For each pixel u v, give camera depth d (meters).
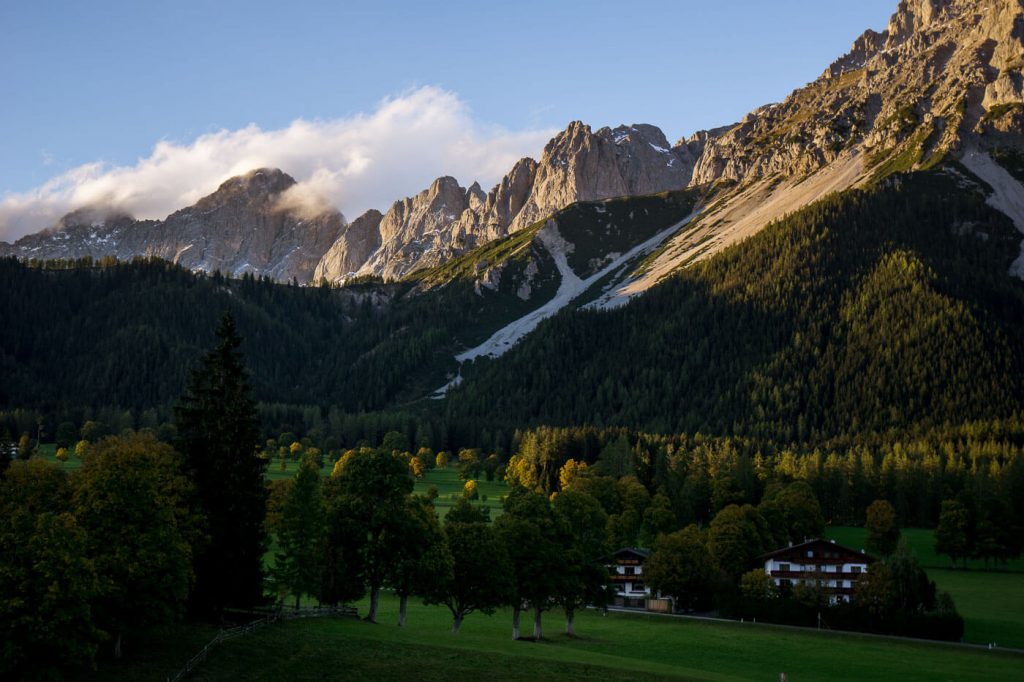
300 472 96.38
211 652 65.31
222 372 84.12
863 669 92.12
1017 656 101.25
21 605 53.22
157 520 64.81
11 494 73.12
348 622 84.81
